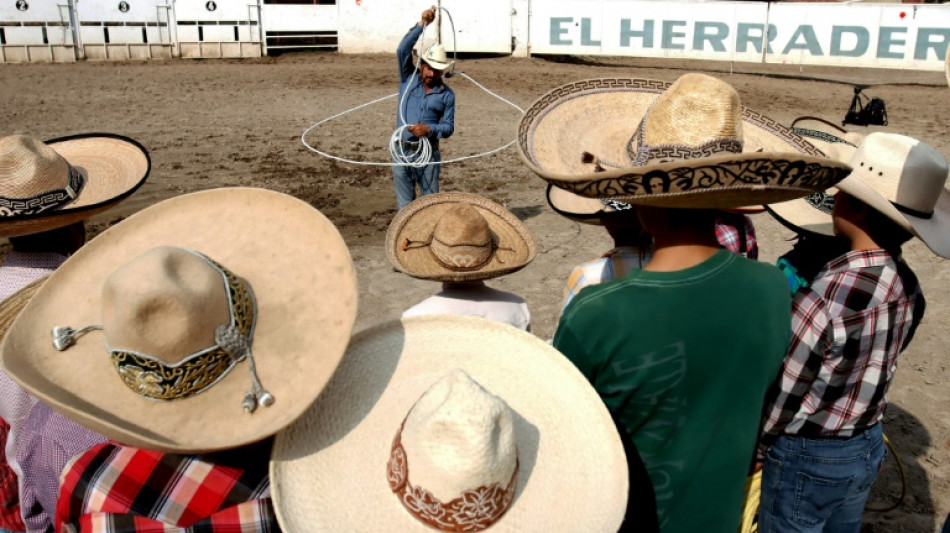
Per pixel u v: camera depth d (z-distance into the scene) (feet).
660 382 6.66
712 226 6.89
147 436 5.47
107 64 69.21
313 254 6.54
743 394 6.82
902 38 67.72
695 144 6.25
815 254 11.00
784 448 8.84
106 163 11.59
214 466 6.09
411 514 5.69
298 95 54.85
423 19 24.99
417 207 14.19
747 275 6.81
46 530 7.73
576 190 6.53
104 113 47.37
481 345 7.06
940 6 66.13
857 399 8.39
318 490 5.95
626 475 6.09
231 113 48.37
